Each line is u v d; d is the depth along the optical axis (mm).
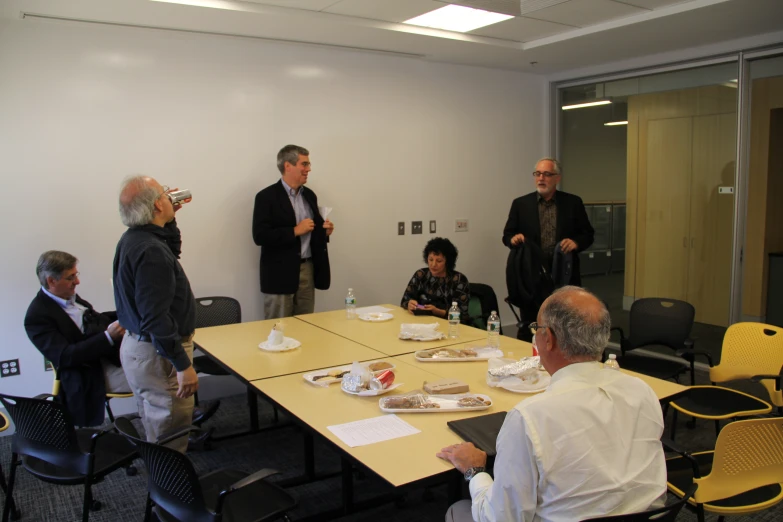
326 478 3121
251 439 3664
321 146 4684
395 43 4465
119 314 2652
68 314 3188
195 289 4234
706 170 4840
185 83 4094
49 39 3645
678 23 4016
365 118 4887
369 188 4957
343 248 4863
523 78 5844
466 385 2359
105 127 3846
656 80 5137
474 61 5227
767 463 2021
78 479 2314
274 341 3061
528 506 1349
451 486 2158
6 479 3125
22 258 3646
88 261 3848
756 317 4621
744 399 2949
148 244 2455
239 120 4312
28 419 2332
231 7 3518
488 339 2998
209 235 4262
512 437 1361
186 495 1857
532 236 4484
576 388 1410
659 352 5277
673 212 5098
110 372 3223
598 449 1354
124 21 3691
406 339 3229
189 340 2764
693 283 5004
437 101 5285
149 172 4016
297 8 3703
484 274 5789
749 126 4531
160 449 1818
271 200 4234
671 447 2045
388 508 2842
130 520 2770
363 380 2373
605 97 5562
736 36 4387
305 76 4562
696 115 4875
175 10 3494
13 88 3557
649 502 1392
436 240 3957
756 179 4535
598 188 5711
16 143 3586
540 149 6062
